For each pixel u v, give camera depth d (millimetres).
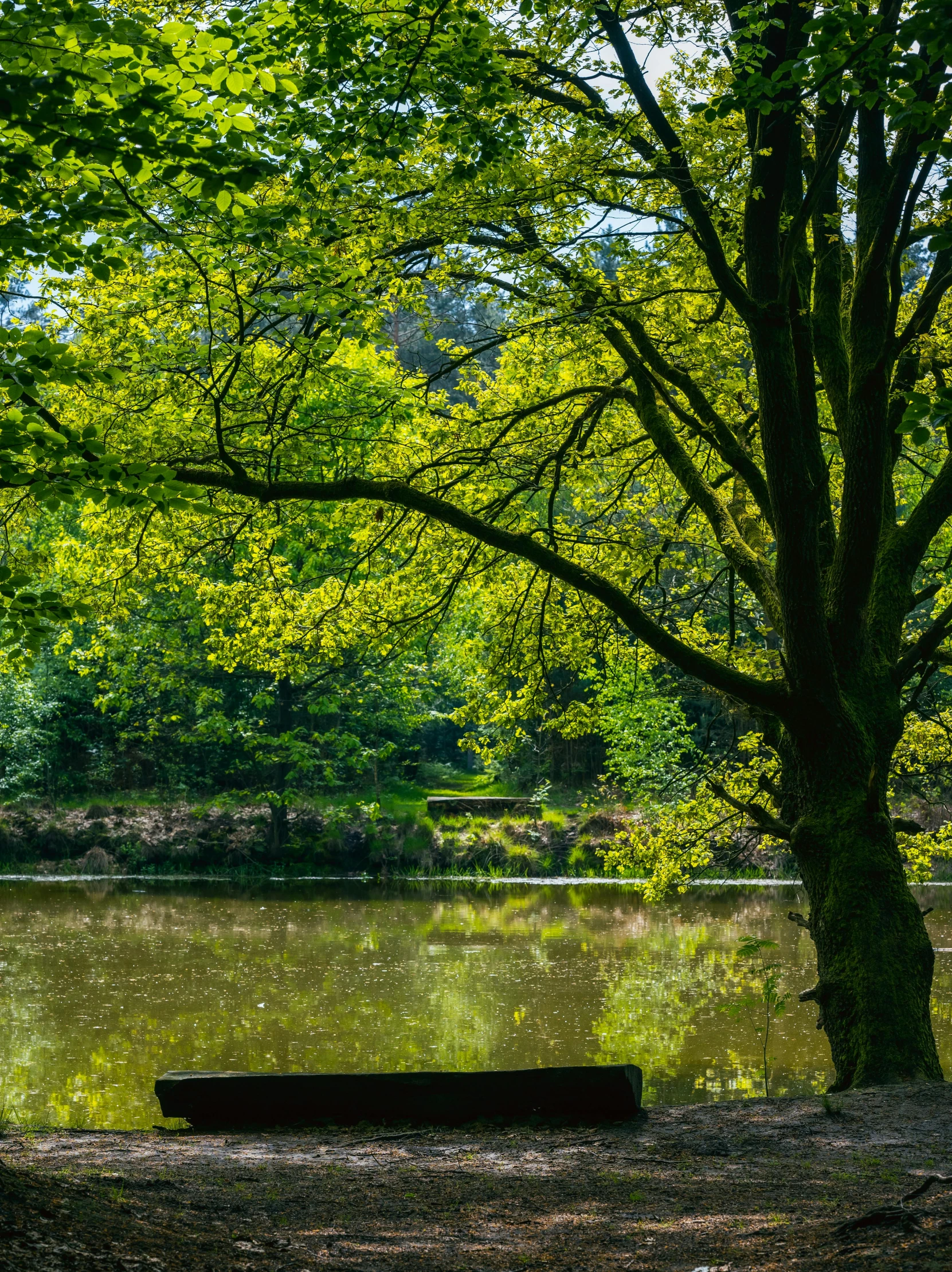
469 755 50188
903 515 27750
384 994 17281
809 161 13273
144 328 11984
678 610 18938
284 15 7547
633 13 11180
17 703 37531
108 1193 5500
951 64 7094
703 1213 5684
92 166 6434
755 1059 13695
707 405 13602
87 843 35969
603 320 12422
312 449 12617
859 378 11453
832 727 11102
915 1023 10023
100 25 5586
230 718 39875
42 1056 13477
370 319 10297
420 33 8625
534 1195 6199
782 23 8867
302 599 16844
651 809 18812
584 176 11008
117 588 15961
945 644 17469
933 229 9742
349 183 9961
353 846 35844
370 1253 5086
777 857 33625
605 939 22797
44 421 7805
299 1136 7977
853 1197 5758
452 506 11672
